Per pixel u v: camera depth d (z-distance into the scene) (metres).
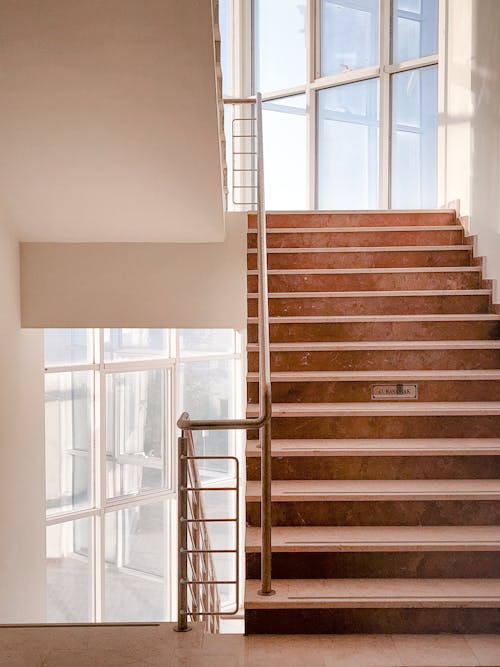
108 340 7.54
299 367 4.38
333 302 4.86
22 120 3.86
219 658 2.78
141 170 4.31
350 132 7.78
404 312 4.87
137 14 3.21
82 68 3.50
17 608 5.15
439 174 6.32
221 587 8.53
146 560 7.89
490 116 5.14
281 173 8.40
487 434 3.90
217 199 4.62
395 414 3.87
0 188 4.55
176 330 8.05
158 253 5.36
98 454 7.41
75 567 7.32
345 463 3.65
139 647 2.87
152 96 3.70
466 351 4.38
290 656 2.80
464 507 3.43
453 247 5.30
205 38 3.33
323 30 7.94
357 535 3.30
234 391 8.77
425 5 7.08
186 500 3.01
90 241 5.33
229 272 5.38
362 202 7.75
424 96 7.16
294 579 3.20
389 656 2.80
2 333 4.92
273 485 3.55
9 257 5.05
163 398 8.07
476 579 3.19
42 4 3.16
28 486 5.38
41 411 5.62
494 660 2.77
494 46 5.13
